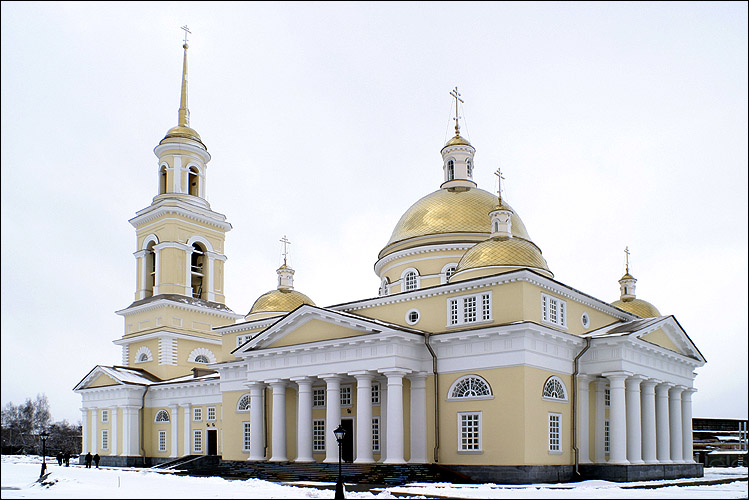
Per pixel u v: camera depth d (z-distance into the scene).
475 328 40.84
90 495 29.00
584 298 45.62
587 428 42.56
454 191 56.22
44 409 124.75
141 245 75.00
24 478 43.81
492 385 39.66
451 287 43.25
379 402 44.84
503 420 38.81
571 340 41.75
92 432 70.75
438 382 41.97
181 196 74.25
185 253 72.62
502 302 41.16
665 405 46.31
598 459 42.97
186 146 75.50
